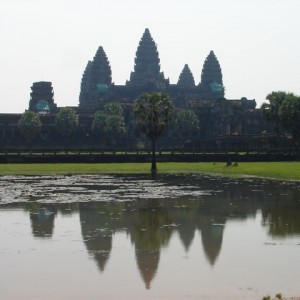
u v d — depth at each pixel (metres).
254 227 37.41
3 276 25.61
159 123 101.81
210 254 29.64
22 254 29.75
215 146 197.75
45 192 60.44
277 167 96.50
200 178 82.38
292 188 64.38
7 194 58.31
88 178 82.69
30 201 51.94
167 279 25.05
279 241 32.78
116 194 58.06
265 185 68.88
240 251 30.23
